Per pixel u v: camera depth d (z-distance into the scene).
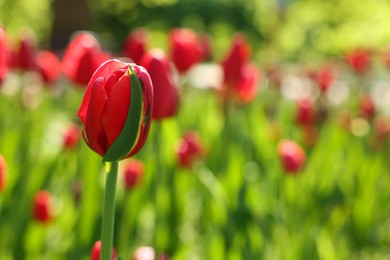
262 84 7.97
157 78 2.47
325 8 29.88
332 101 6.45
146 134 1.50
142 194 3.56
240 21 29.78
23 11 26.77
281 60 26.91
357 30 28.56
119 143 1.47
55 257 3.46
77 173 3.47
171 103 2.55
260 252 3.15
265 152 4.79
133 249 3.46
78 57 3.22
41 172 3.67
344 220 4.71
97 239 3.14
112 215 1.55
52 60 4.86
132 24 29.12
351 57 6.98
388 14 28.09
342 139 5.21
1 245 3.44
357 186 4.65
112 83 1.49
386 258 4.79
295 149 3.84
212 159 4.71
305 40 32.34
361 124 5.88
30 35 4.63
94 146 1.50
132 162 3.22
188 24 29.31
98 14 28.86
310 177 4.49
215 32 29.55
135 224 3.53
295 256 3.52
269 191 4.12
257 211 3.34
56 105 7.17
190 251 3.85
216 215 3.24
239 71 4.18
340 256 4.00
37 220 3.27
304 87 8.47
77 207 3.44
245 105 5.15
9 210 3.50
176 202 3.56
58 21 16.11
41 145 4.95
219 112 4.98
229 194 3.56
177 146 3.57
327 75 5.84
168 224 3.47
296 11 31.47
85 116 1.54
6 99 5.86
